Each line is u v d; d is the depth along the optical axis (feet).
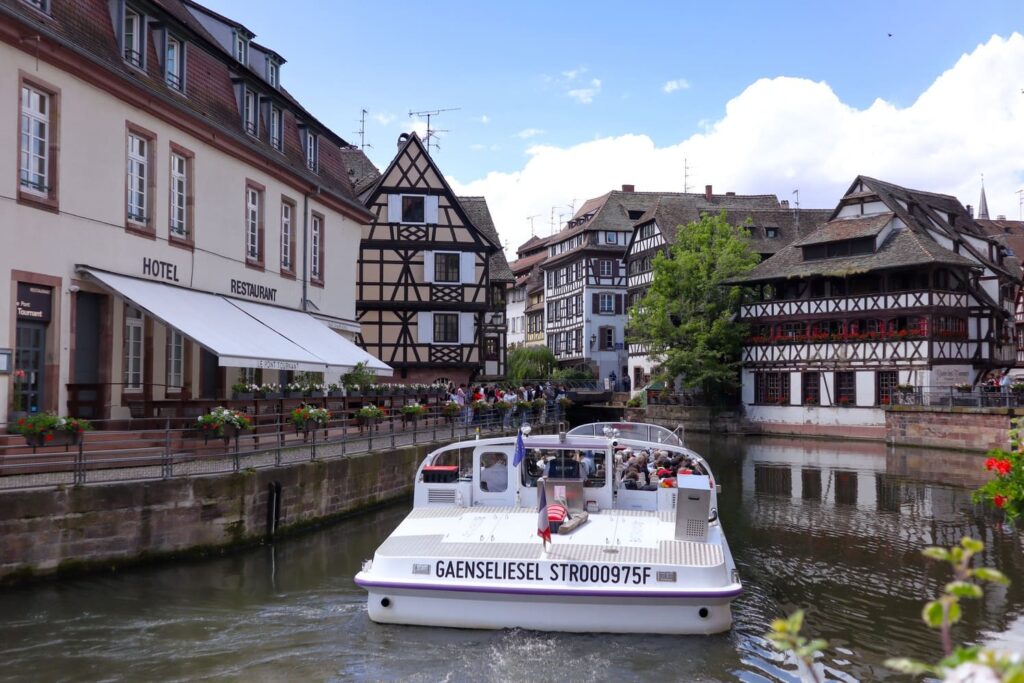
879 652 28.02
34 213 43.14
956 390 110.73
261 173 67.15
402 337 118.52
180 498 38.81
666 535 30.17
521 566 27.50
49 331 44.47
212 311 55.11
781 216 169.89
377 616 28.37
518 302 255.50
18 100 41.98
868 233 126.00
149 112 52.39
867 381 123.95
